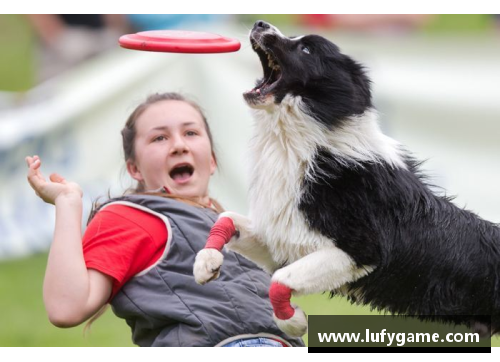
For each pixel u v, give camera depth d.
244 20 21.56
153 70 16.78
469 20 24.92
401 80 16.34
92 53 21.95
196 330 7.02
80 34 21.91
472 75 16.19
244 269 7.68
